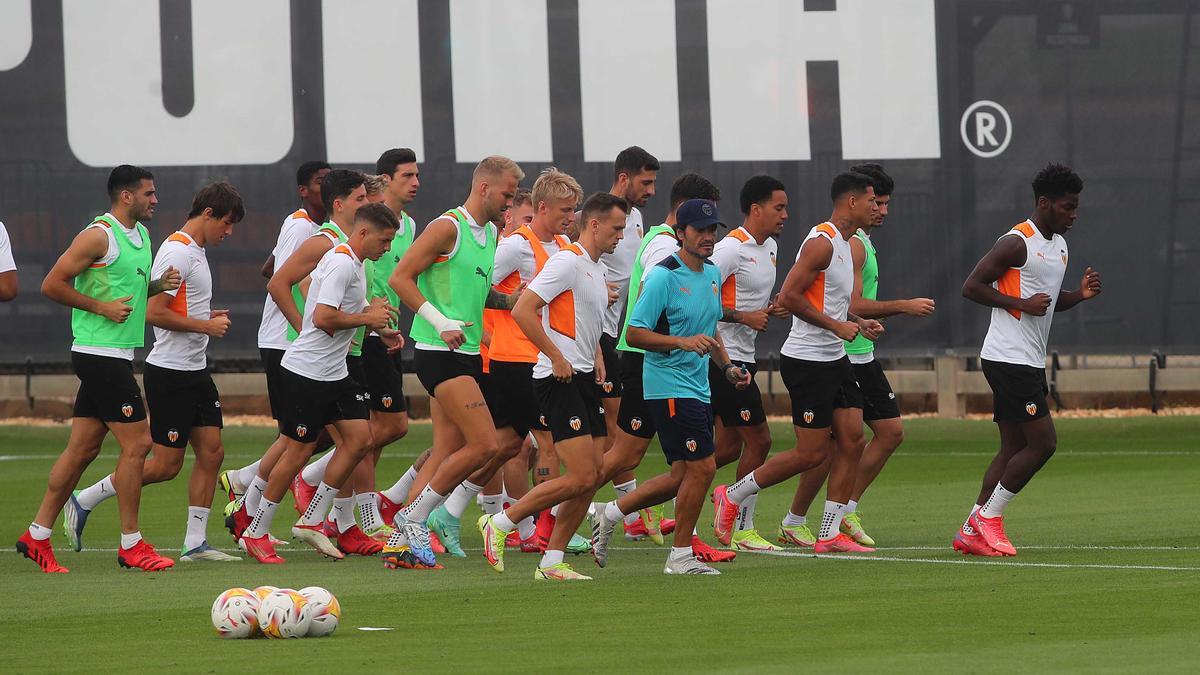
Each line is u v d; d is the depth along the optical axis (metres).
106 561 31.59
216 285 55.25
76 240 29.69
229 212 31.80
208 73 55.44
